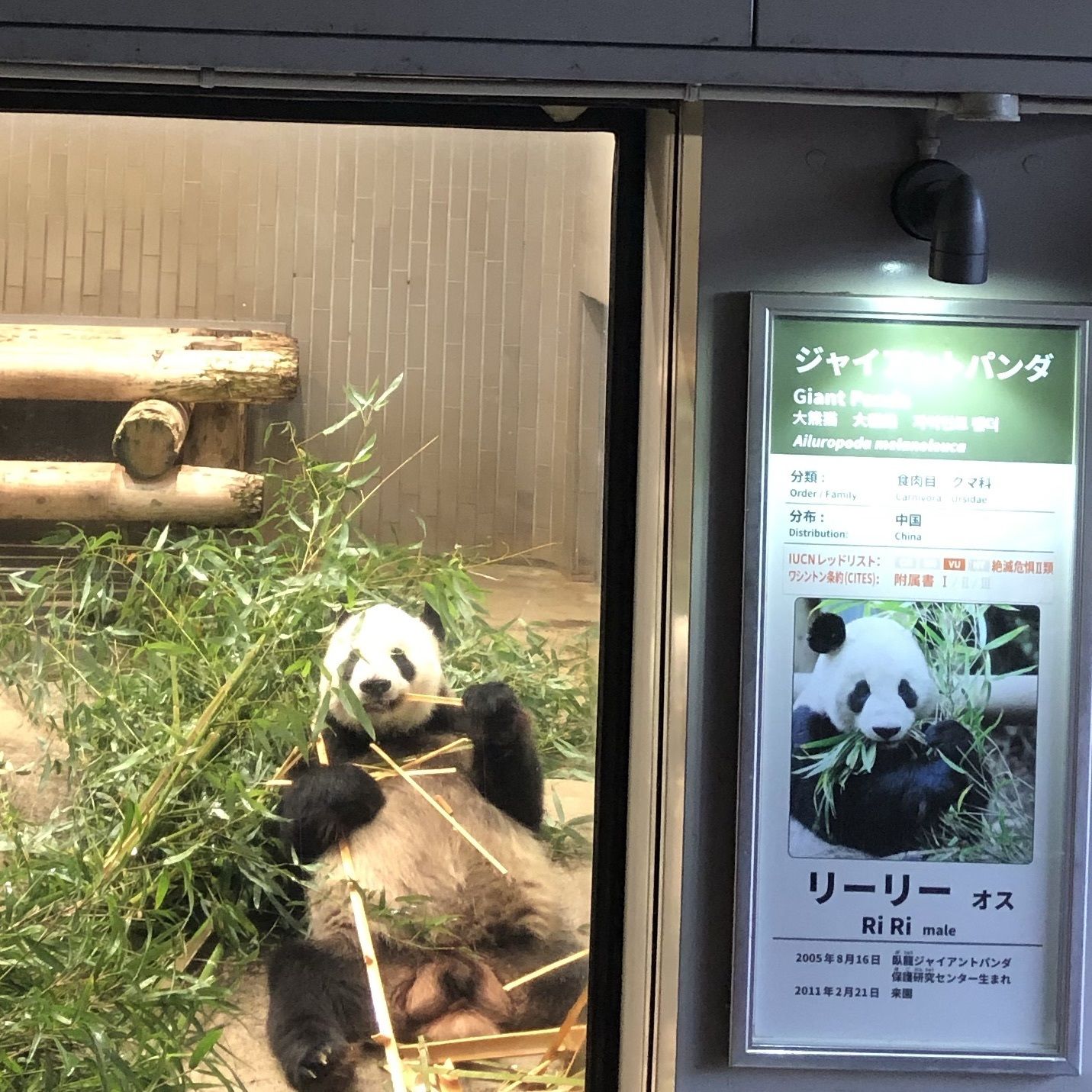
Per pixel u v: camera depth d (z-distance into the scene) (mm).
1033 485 1341
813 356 1328
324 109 1436
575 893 1726
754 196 1333
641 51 1234
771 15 1234
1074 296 1355
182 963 1648
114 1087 1519
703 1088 1361
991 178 1350
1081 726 1341
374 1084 1664
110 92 1391
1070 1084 1368
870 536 1337
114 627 1704
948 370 1334
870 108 1329
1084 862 1344
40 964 1570
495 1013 1700
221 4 1224
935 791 1346
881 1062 1345
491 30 1229
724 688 1348
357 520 1687
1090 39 1242
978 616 1344
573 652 1654
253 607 1701
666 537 1362
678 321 1339
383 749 1806
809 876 1345
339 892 1734
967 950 1351
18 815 1678
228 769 1714
